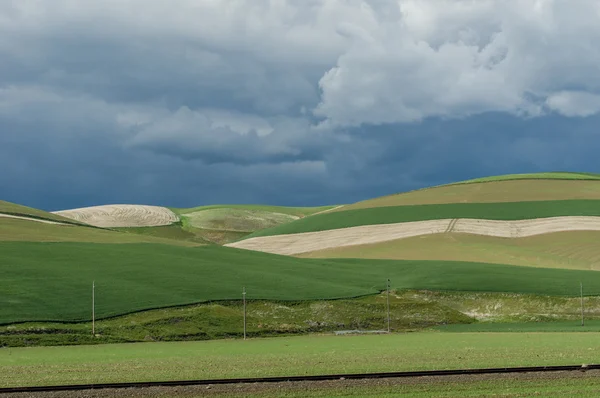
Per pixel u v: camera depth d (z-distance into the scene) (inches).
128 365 1936.5
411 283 4306.1
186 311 3464.6
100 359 2140.7
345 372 1640.0
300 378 1544.0
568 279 4328.3
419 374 1574.8
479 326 3486.7
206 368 1815.9
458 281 4306.1
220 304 3641.7
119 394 1395.2
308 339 2920.8
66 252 4527.6
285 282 4210.1
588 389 1376.7
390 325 3604.8
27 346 2770.7
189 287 3900.1
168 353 2319.1
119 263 4352.9
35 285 3705.7
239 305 3668.8
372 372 1624.0
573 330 3139.8
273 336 3233.3
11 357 2249.0
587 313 3784.5
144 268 4264.3
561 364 1723.7
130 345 2755.9
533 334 2915.8
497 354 2021.4
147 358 2146.9
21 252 4402.1
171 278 4074.8
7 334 2923.2
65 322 3164.4
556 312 3811.5
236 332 3245.6
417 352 2144.4
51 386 1462.8
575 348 2196.1
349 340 2778.1
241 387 1457.9
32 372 1792.6
